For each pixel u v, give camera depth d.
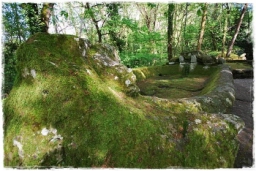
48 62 2.00
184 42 16.58
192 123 2.18
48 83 1.93
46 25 6.32
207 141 2.04
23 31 5.87
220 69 7.16
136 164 1.67
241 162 2.23
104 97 1.99
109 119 1.84
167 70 8.70
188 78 7.38
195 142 1.98
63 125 1.79
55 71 1.97
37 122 1.80
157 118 2.07
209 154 1.95
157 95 5.05
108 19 10.91
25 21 5.93
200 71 8.27
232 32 17.53
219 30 17.11
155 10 14.55
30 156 1.68
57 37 2.22
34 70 1.99
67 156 1.71
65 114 1.82
